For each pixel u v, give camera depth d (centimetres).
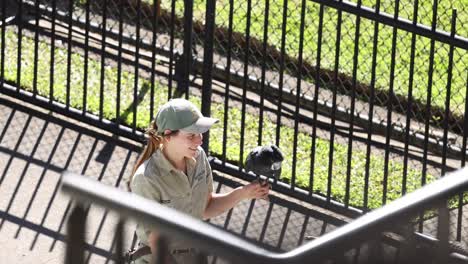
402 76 1560
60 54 1518
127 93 1454
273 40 1609
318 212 1233
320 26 1184
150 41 1589
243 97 1250
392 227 557
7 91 1386
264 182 990
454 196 570
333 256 553
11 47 1525
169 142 927
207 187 969
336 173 1327
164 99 1448
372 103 1188
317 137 1415
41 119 1353
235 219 1212
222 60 1573
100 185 550
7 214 1177
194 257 608
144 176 930
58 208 1191
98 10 1634
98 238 1114
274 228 1205
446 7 1730
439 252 571
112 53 1545
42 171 1261
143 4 1636
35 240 1138
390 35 1641
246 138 1387
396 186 1313
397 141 1427
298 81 1212
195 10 1650
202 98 1276
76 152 1303
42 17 1589
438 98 1512
